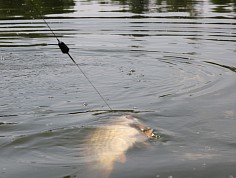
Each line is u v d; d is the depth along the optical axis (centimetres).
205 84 827
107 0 2156
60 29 1382
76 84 841
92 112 688
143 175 481
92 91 796
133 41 1213
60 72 931
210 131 605
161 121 643
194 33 1302
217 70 925
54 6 1908
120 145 552
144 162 511
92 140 571
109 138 574
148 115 668
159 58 1038
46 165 507
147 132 596
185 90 793
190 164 507
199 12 1689
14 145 562
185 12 1689
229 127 618
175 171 490
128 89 805
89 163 507
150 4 1969
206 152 540
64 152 541
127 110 693
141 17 1574
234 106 702
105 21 1498
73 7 1864
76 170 491
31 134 594
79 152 539
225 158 522
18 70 945
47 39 1254
